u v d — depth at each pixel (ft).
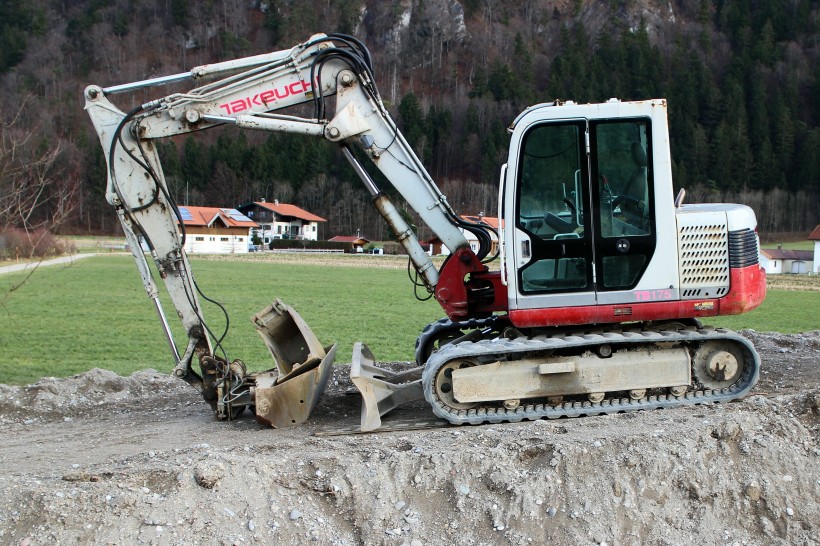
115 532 16.01
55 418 30.86
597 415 22.58
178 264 26.14
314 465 18.35
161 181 25.62
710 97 322.55
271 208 296.51
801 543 16.76
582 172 22.52
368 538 16.63
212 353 26.96
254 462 18.21
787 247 246.06
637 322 23.49
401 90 443.32
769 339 37.40
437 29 477.77
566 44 449.48
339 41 25.27
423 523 16.98
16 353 57.62
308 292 119.85
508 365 22.61
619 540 16.61
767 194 288.10
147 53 447.83
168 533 16.12
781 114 310.86
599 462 17.98
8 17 388.78
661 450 18.24
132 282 131.03
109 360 54.54
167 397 33.71
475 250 26.23
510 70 384.06
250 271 172.14
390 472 18.04
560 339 22.35
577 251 22.61
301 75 25.41
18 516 16.35
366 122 25.21
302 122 25.11
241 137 342.44
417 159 25.54
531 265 22.79
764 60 380.37
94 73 407.03
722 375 22.98
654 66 349.82
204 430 25.85
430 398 22.49
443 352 22.90
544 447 18.53
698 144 294.87
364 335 68.23
